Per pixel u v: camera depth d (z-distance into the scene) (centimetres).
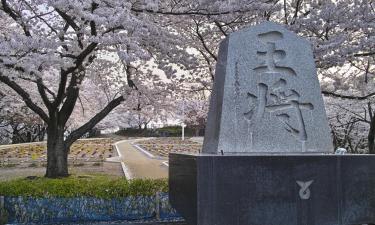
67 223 771
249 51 524
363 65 1310
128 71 1337
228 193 445
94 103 2117
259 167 455
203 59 1346
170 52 1077
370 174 487
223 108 504
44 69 991
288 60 533
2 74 929
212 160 444
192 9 918
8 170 1748
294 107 525
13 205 755
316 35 1004
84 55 997
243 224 446
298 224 461
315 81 536
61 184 788
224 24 1068
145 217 796
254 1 872
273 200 456
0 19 1299
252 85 517
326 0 988
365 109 1473
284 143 513
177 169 541
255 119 509
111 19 774
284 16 1120
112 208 789
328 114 1584
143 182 812
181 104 1596
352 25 937
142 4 900
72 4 768
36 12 1134
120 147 3522
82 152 2886
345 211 475
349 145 1723
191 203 459
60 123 1256
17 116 2730
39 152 2711
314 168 471
